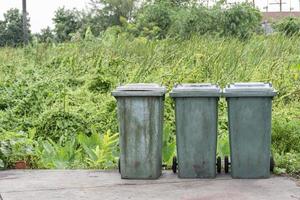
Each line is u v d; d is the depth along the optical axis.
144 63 15.45
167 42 18.55
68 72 15.92
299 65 15.16
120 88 7.73
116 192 7.11
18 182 7.69
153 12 28.34
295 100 13.11
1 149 8.71
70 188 7.34
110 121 11.88
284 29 30.52
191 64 15.38
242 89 7.53
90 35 21.11
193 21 27.05
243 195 6.86
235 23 27.77
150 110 7.64
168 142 9.37
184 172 7.71
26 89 13.60
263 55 16.98
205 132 7.64
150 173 7.69
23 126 11.84
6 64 17.38
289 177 7.69
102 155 9.23
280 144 9.35
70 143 10.43
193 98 7.61
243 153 7.60
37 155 9.19
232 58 15.95
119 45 19.28
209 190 7.11
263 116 7.55
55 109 12.10
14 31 49.25
